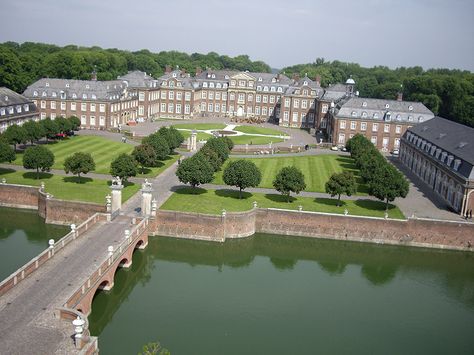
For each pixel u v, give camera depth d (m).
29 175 77.56
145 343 40.84
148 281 53.44
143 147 83.06
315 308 49.06
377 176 69.88
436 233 64.56
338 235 65.81
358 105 124.50
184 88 166.12
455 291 55.22
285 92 160.25
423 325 46.97
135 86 154.25
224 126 148.12
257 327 44.62
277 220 66.31
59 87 131.25
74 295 38.47
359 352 41.78
